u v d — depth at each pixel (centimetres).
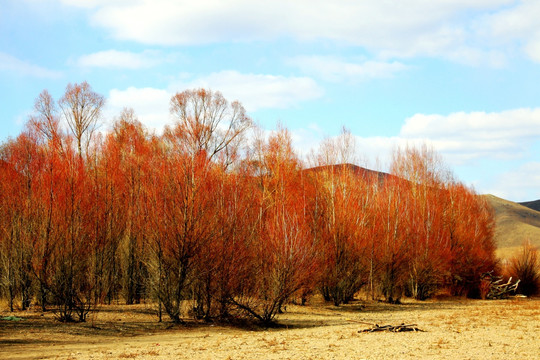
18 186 2712
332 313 3155
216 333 2145
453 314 2936
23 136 2825
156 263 2470
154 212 2519
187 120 4500
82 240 2559
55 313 2373
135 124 5044
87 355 1504
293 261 2498
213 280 2439
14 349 1639
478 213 5734
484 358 1335
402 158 5619
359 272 3781
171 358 1411
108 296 3061
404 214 4294
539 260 5747
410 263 4234
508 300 4659
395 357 1371
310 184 4022
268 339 1841
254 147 4603
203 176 2564
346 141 4191
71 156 2672
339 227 3644
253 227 2719
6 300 2750
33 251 2534
